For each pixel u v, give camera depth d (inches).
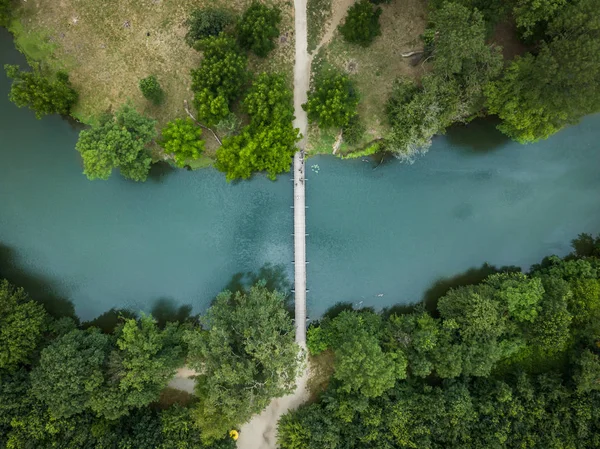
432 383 1958.7
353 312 1977.1
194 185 2039.9
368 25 1876.2
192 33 1942.7
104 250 2044.8
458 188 2097.7
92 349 1745.8
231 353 1660.9
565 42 1604.3
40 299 2026.3
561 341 1756.9
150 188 2039.9
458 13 1633.9
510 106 1774.1
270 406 1975.9
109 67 1989.4
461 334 1813.5
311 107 1825.8
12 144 2033.7
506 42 1998.0
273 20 1876.2
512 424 1781.5
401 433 1753.2
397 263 2091.5
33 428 1673.2
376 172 2064.5
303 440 1755.7
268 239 2053.4
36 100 1809.8
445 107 1835.6
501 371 1964.8
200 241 2055.9
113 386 1701.5
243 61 1818.4
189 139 1830.7
